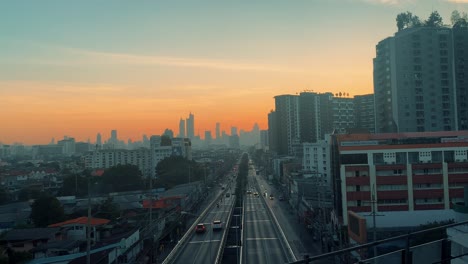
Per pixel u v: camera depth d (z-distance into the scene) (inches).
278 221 2308.1
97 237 1648.6
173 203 2440.9
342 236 1599.4
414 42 2669.8
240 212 2571.4
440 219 1375.5
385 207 1686.8
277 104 5728.3
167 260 1387.8
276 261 1416.1
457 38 2726.4
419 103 2642.7
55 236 1520.7
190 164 4340.6
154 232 1734.7
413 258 241.8
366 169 1700.3
